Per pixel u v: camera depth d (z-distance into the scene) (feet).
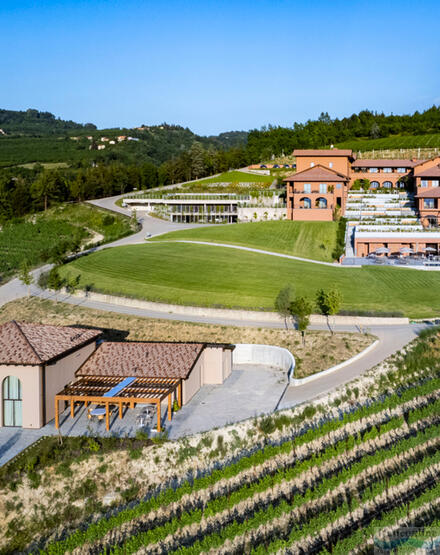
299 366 154.71
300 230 319.27
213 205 392.88
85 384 130.21
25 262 226.38
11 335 132.26
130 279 225.76
